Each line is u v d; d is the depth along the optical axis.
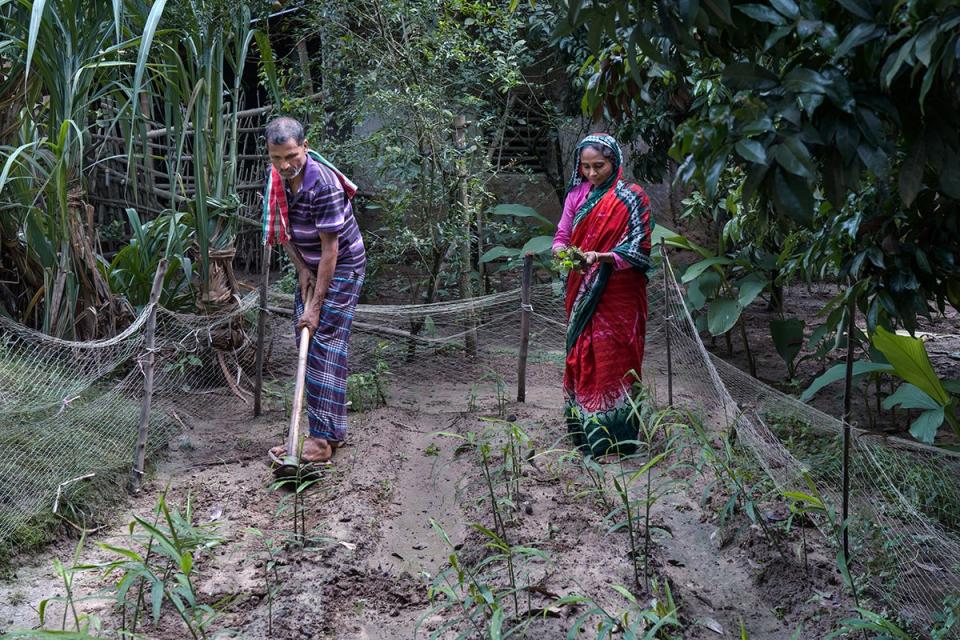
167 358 5.56
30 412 4.28
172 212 5.71
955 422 4.16
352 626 3.21
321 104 6.63
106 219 8.55
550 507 4.12
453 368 6.66
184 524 3.06
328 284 4.57
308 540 3.76
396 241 6.59
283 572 3.51
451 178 6.64
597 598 3.32
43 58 5.07
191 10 5.57
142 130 5.97
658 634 3.10
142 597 3.25
